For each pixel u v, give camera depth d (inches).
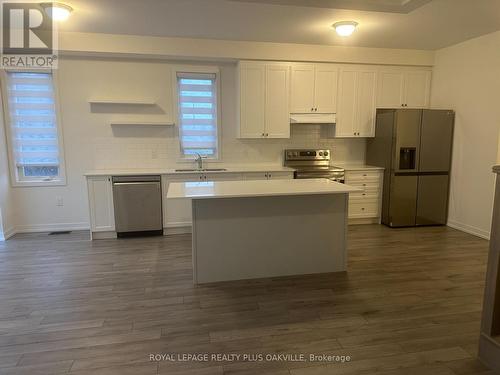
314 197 133.6
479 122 184.1
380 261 150.0
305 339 93.4
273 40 188.1
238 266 131.2
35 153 192.5
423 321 102.3
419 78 215.5
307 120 203.2
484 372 80.8
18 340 92.3
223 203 126.5
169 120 202.4
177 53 182.7
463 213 196.7
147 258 153.9
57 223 198.7
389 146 202.8
